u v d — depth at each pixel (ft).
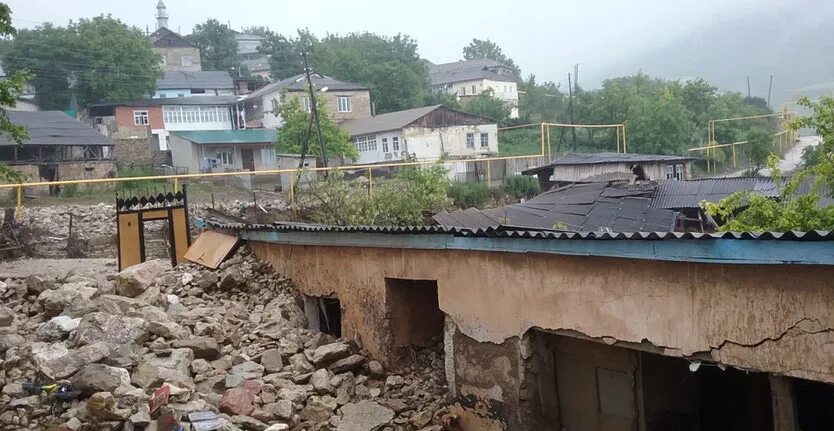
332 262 32.37
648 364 22.43
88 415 20.57
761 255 16.85
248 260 37.70
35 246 59.52
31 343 25.40
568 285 22.26
